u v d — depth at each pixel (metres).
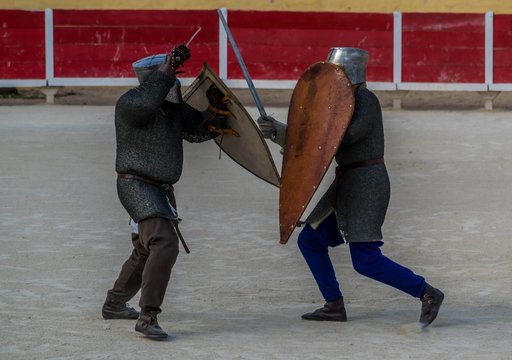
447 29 37.88
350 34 38.00
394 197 21.64
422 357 10.68
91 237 17.55
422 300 11.95
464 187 22.84
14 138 29.00
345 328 12.11
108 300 12.48
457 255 16.47
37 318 12.53
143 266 12.27
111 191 21.98
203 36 38.03
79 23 38.12
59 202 20.70
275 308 13.27
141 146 11.72
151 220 11.59
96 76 38.25
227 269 15.53
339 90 11.88
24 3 39.44
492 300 13.67
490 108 37.69
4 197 21.19
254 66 38.12
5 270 15.23
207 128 12.23
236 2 39.91
